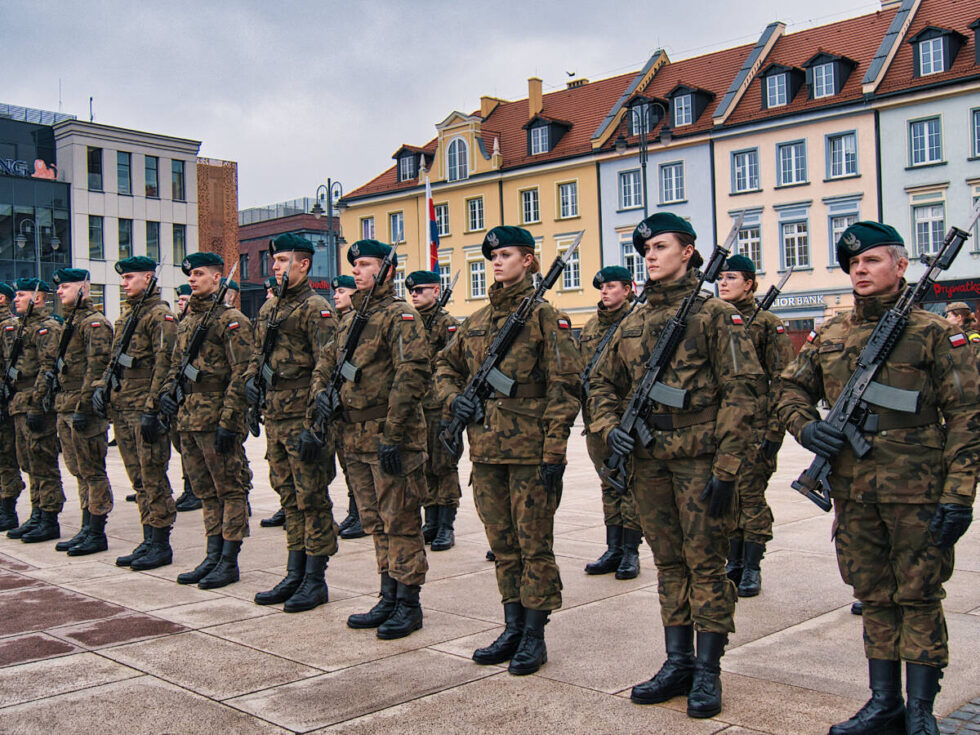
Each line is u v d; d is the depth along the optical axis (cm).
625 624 538
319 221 5625
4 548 813
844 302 3119
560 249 3838
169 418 704
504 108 4391
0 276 4044
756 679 441
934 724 355
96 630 546
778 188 3253
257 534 862
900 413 360
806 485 384
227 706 423
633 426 427
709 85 3609
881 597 373
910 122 2989
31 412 825
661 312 434
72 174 4234
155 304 754
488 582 651
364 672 465
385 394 546
